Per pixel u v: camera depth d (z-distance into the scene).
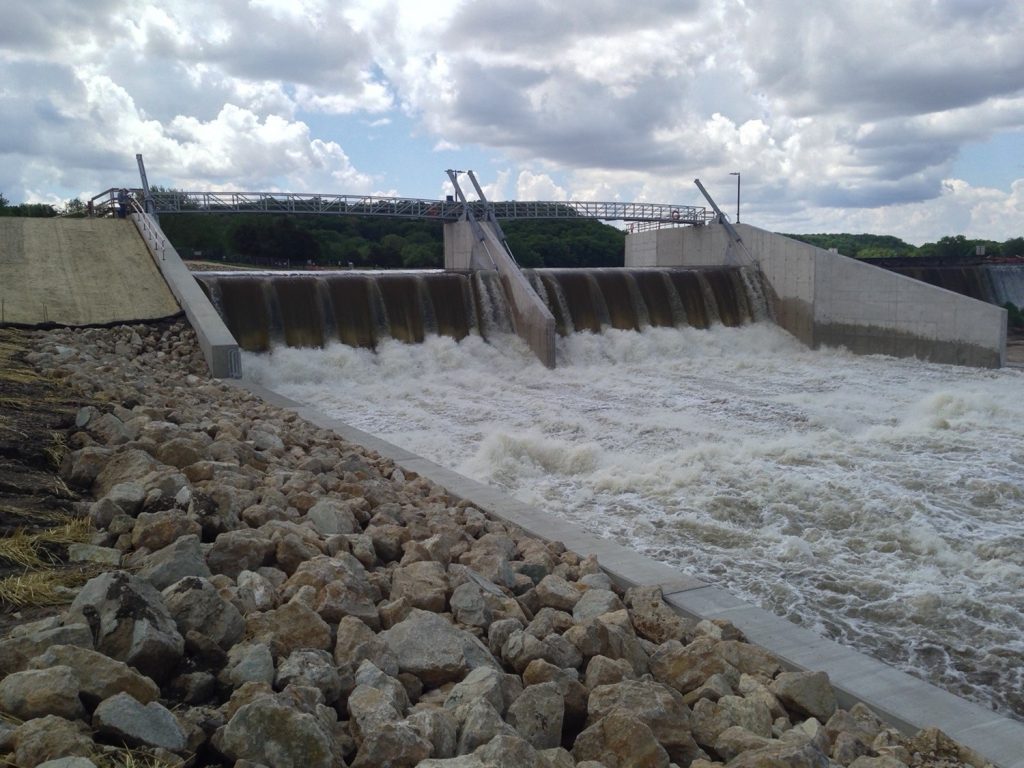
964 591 12.92
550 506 17.00
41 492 9.33
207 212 42.88
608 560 11.12
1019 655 10.94
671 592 10.02
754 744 6.05
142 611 5.84
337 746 5.18
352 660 6.45
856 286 41.09
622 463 19.97
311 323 35.09
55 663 5.11
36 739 4.42
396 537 10.09
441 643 6.83
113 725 4.73
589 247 96.12
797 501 17.22
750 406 27.64
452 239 48.34
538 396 29.53
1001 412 25.50
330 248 104.12
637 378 33.78
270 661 6.04
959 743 6.83
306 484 11.80
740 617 9.39
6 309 28.88
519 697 6.08
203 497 9.05
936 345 38.19
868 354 40.84
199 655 6.02
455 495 14.37
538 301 36.41
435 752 5.34
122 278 33.62
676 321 43.56
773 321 45.88
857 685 7.88
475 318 38.31
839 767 5.97
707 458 20.39
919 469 19.62
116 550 7.90
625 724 5.79
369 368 33.41
